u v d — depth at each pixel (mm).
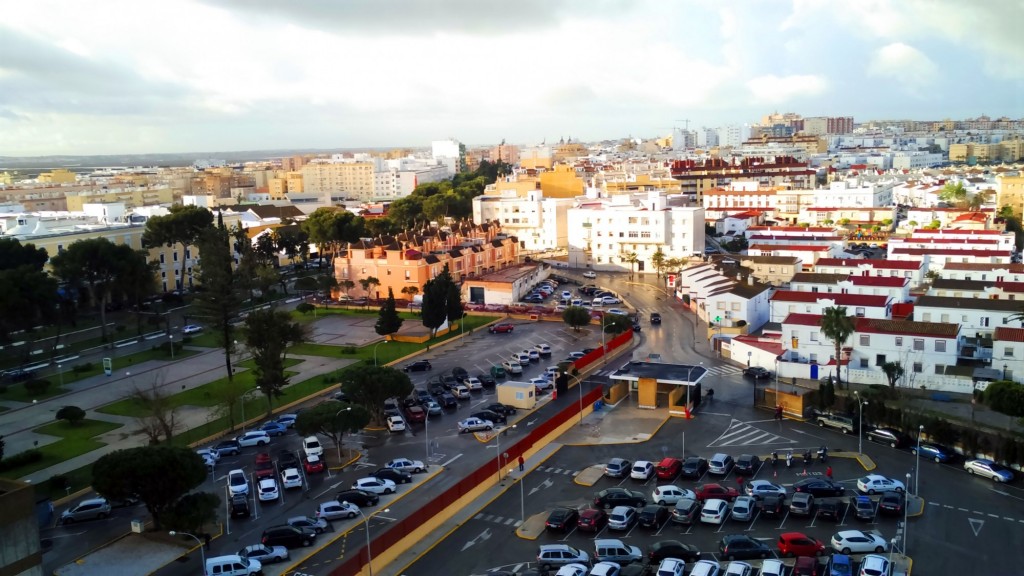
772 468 88000
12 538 56062
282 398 117500
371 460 94062
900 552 67938
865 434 97125
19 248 165625
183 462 74250
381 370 103625
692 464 86750
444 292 152375
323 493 85000
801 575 63281
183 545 74000
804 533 72125
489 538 73750
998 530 71938
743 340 132500
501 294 186500
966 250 187000
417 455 95125
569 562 66750
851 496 79688
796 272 184875
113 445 101750
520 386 111438
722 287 158875
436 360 139000
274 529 72938
